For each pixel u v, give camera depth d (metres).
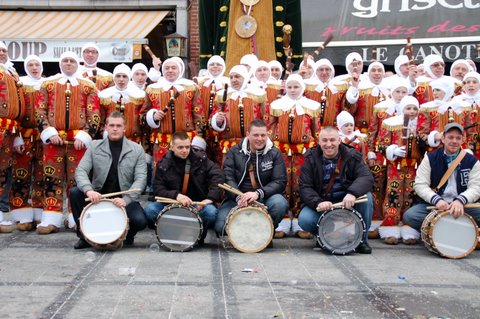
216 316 4.38
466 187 6.54
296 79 7.28
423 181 6.61
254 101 7.47
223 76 8.35
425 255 6.46
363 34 13.08
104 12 13.68
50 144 7.28
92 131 7.36
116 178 6.69
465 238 6.32
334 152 6.56
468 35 12.83
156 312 4.45
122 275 5.42
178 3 13.47
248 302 4.70
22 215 7.57
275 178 6.73
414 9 13.18
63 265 5.77
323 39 13.16
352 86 7.73
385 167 7.45
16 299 4.72
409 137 7.04
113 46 12.44
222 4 9.20
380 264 5.99
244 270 5.61
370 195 6.55
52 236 7.21
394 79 7.85
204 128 7.81
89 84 7.40
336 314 4.46
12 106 7.18
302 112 7.24
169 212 6.43
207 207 6.65
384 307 4.62
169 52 13.05
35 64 7.63
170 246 6.45
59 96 7.24
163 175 6.67
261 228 6.44
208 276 5.42
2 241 6.89
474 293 4.99
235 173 6.81
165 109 7.48
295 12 9.03
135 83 8.50
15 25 13.23
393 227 7.11
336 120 7.65
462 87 7.39
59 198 7.42
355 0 13.43
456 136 6.44
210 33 9.36
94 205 6.38
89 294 4.85
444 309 4.59
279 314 4.44
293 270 5.68
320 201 6.50
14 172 7.54
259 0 8.90
